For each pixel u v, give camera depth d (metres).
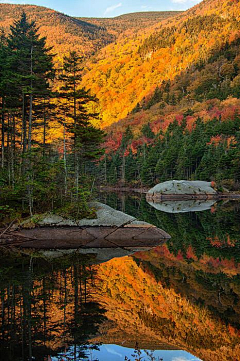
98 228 21.75
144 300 11.80
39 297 11.61
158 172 84.69
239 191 69.00
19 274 14.41
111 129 146.88
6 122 35.00
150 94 186.88
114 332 9.16
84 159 28.92
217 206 50.75
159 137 109.62
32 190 23.14
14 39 36.47
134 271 15.57
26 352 7.84
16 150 31.06
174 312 10.98
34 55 26.61
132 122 150.25
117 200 60.62
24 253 18.75
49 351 7.88
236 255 19.27
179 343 8.72
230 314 10.86
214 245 22.12
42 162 23.97
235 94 140.00
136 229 22.20
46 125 30.70
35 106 29.33
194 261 17.80
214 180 72.00
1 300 11.27
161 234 22.73
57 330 9.15
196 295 12.58
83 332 9.10
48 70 27.72
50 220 21.61
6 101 28.09
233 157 69.88
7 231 20.86
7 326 9.32
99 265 16.31
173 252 19.72
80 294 12.10
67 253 18.89
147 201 61.03
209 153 75.12
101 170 97.50
